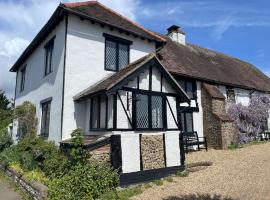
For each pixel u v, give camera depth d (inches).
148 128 375.2
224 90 733.9
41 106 530.3
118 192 304.0
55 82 460.1
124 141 344.8
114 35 495.2
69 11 429.4
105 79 441.1
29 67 649.0
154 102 393.1
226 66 882.1
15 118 567.2
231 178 340.5
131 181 338.6
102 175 295.0
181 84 631.8
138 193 305.7
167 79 408.2
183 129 606.9
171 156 394.6
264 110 816.3
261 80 959.0
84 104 435.5
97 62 465.7
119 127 344.5
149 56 389.4
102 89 340.2
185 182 340.8
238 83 769.6
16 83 778.8
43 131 505.7
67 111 419.5
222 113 650.8
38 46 588.1
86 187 265.7
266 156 475.8
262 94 872.9
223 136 607.2
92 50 462.3
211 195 281.9
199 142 575.5
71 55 437.1
